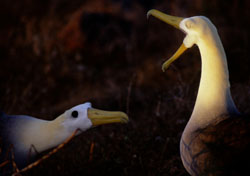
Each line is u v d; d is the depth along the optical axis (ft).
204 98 18.34
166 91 32.07
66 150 25.93
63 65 44.88
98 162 24.82
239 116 17.87
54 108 36.11
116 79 42.78
